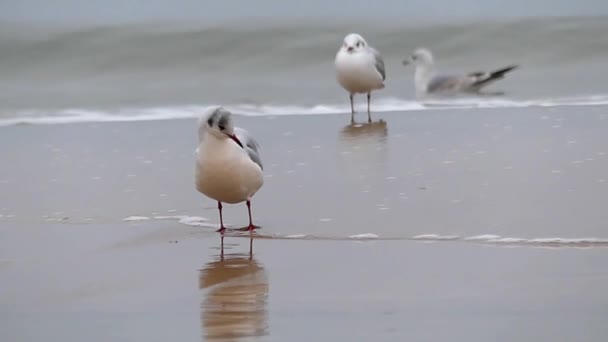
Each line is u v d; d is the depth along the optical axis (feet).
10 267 37.81
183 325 30.50
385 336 28.76
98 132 66.33
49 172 54.49
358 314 30.73
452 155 53.42
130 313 31.89
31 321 31.45
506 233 39.27
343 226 41.73
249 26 101.91
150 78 91.25
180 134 64.39
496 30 98.17
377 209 43.91
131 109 76.64
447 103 75.46
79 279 35.99
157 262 37.96
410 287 33.24
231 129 41.27
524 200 43.78
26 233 42.98
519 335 28.37
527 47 94.53
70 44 98.17
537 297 31.53
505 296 31.78
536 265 34.99
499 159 51.70
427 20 107.65
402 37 99.09
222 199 42.47
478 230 39.93
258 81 88.28
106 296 33.81
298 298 32.65
